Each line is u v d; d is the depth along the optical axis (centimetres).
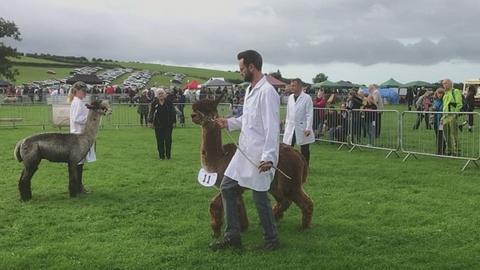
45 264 586
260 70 605
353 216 800
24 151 909
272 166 589
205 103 664
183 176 1172
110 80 11525
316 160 1422
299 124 1123
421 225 748
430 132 1984
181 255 615
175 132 2408
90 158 975
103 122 2817
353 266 575
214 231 682
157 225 752
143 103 2834
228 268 573
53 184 1074
